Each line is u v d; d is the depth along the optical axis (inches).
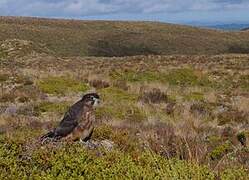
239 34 6279.5
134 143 352.2
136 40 5206.7
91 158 263.9
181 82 1571.1
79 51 4473.4
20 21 5625.0
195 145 319.9
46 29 4909.0
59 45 4411.9
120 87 1222.3
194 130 579.5
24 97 957.8
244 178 245.1
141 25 6294.3
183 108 919.0
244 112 886.4
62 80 1233.4
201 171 250.5
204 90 1355.8
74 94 1080.2
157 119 765.3
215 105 1015.0
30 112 794.2
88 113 287.4
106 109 839.7
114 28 5979.3
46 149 277.9
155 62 2092.8
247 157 347.3
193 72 1665.8
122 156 268.7
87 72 1631.4
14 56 2630.4
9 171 252.5
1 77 1258.0
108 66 1953.7
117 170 245.1
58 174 248.7
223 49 5369.1
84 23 6210.6
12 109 823.1
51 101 933.8
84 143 288.5
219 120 801.6
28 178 245.1
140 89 1198.3
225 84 1579.7
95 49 4667.8
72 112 288.2
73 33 5004.9
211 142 472.7
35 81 1210.6
